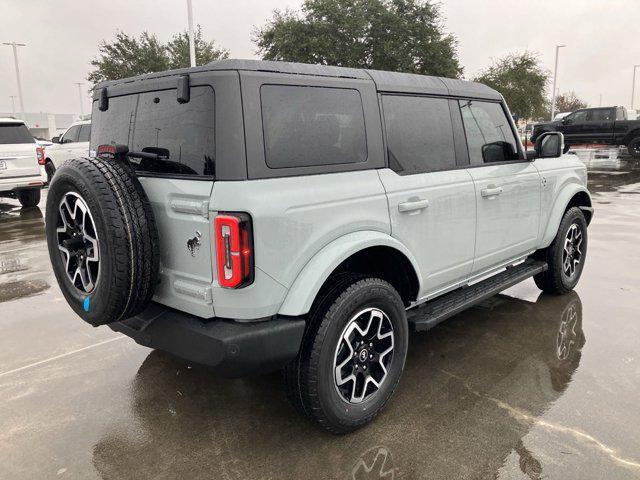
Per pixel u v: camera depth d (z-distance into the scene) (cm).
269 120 252
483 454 270
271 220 243
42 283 594
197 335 251
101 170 254
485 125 402
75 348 415
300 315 259
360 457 270
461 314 468
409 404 319
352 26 2506
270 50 2680
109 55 2833
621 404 314
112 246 246
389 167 314
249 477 257
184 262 261
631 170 1822
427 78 357
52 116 7212
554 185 468
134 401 332
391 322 300
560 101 6450
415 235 323
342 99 288
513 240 423
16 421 311
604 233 786
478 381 346
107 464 271
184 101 254
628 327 432
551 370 359
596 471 255
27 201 1178
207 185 244
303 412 277
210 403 329
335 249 268
